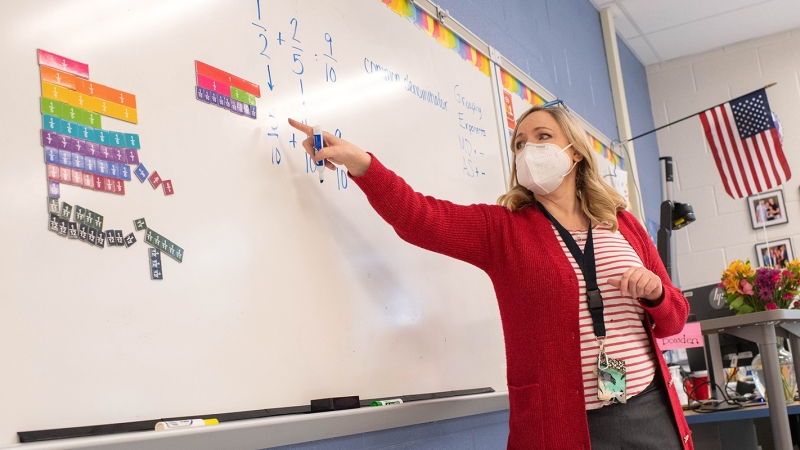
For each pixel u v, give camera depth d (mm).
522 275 1326
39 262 864
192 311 1059
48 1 934
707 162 4816
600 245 1372
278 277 1238
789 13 4410
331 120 1473
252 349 1153
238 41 1253
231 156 1187
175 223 1056
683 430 1304
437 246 1351
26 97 885
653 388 1313
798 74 4633
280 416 1093
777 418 1948
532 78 2834
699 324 2119
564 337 1272
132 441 818
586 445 1221
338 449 1349
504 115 2402
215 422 965
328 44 1511
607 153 3729
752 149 3521
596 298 1297
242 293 1155
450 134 1985
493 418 2025
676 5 4191
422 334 1639
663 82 5039
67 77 938
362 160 1290
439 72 2000
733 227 4688
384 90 1693
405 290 1606
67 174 914
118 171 982
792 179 4562
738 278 2357
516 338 1326
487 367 1899
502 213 1420
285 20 1387
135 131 1019
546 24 3193
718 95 4848
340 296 1388
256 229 1209
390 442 1519
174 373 1012
